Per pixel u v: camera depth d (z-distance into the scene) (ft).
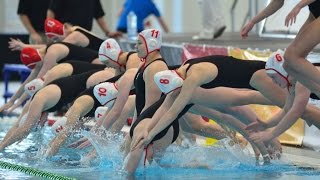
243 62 46.26
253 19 48.11
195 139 54.85
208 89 45.70
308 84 42.57
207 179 43.32
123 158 47.55
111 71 57.82
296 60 42.04
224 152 51.11
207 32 84.99
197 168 46.75
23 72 85.56
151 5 105.70
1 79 121.19
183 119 51.98
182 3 121.19
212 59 45.50
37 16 79.61
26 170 46.88
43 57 62.23
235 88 46.57
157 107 45.96
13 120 73.05
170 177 43.86
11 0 123.03
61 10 75.56
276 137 47.55
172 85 44.01
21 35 120.88
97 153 49.62
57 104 56.34
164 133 45.60
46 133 60.54
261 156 50.44
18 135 54.75
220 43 75.77
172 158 49.19
